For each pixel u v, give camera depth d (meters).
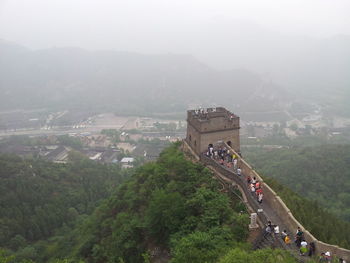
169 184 46.19
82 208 116.00
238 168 48.62
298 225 33.19
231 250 27.81
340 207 111.50
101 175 141.75
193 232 35.34
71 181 131.62
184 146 63.25
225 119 55.91
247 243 32.44
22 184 115.12
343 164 138.00
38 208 107.19
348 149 152.25
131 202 52.50
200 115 58.28
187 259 29.83
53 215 106.19
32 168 130.75
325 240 32.84
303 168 140.00
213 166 50.53
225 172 47.50
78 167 145.75
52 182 124.75
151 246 41.62
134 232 43.94
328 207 112.06
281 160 158.62
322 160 143.50
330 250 29.52
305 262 28.69
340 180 128.62
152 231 41.09
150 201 46.09
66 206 114.44
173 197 41.06
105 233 53.19
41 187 118.25
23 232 98.25
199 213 38.88
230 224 35.28
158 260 39.44
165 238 40.16
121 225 48.16
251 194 41.00
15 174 121.31
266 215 37.22
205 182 45.25
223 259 26.69
